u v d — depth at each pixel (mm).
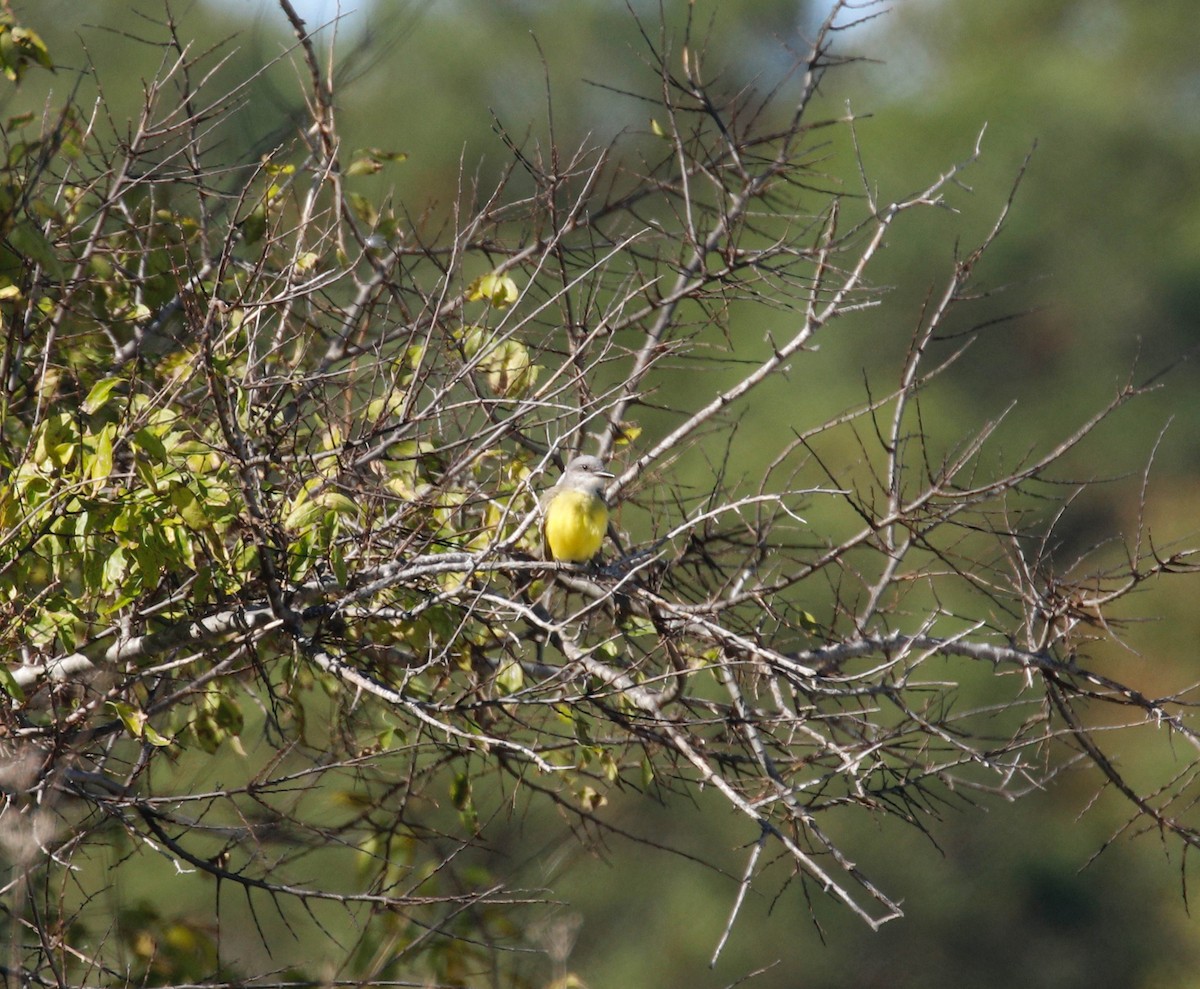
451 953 10023
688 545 12062
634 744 11453
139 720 9125
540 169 12188
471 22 35344
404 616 9633
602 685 10844
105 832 10016
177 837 10516
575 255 13227
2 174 10062
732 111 13031
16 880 8477
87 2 17094
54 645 10391
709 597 11711
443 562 9766
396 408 10766
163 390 9375
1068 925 28234
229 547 10203
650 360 11766
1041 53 44031
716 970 25062
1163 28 42812
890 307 36938
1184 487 35750
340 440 10711
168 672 10336
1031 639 11336
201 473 9875
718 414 14266
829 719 10742
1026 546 13516
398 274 12086
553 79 34750
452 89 34000
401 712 10945
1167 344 38375
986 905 27844
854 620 11484
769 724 11000
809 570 11695
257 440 10414
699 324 12859
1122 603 29797
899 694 12055
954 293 11570
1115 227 39094
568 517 10977
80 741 9422
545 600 11578
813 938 26531
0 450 9625
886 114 40625
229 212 11781
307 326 11148
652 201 15539
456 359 11328
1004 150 39500
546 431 11297
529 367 11539
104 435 8930
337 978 9820
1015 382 38031
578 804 12516
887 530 11969
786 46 13320
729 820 25781
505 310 11734
